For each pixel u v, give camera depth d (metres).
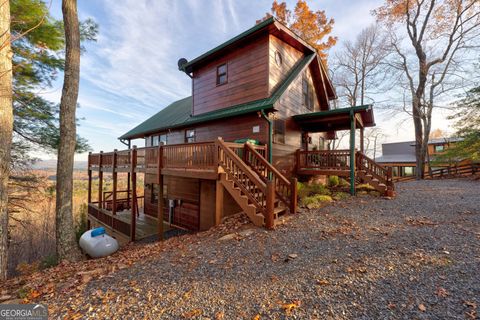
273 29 7.72
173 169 6.43
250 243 3.77
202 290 2.48
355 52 19.80
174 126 10.16
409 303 2.04
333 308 2.04
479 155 13.42
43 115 7.38
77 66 5.86
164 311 2.15
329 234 3.94
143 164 7.80
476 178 11.66
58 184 5.45
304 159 9.15
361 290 2.28
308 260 3.01
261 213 4.83
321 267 2.80
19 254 10.73
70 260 5.09
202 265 3.12
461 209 5.21
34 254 10.89
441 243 3.28
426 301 2.05
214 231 4.98
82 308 2.29
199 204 8.06
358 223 4.48
